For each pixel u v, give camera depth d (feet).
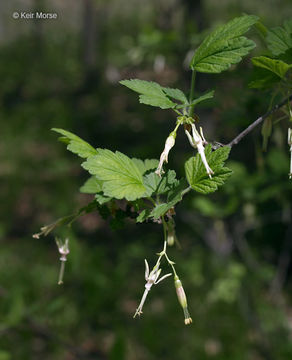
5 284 30.48
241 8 52.29
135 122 51.57
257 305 24.72
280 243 32.86
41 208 42.37
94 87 67.36
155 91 6.15
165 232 6.17
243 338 25.23
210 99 7.36
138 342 24.98
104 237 36.37
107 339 24.70
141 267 31.45
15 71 81.82
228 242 24.38
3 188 46.11
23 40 94.22
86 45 70.23
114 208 6.58
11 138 57.00
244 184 16.02
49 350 23.99
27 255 36.01
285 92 7.05
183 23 21.80
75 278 18.06
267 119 6.91
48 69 82.43
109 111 56.65
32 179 46.70
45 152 52.90
